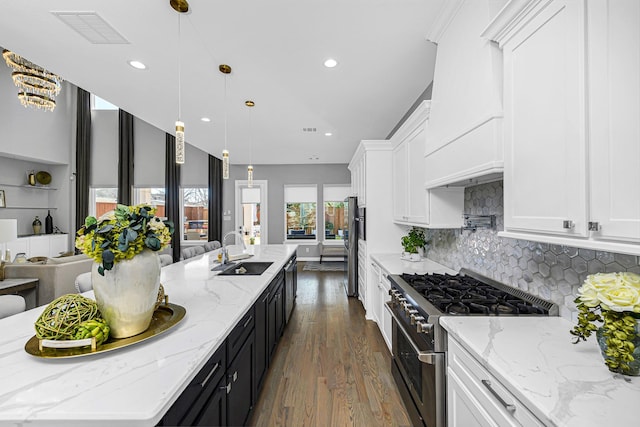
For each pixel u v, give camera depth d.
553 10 1.02
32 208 6.61
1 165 6.02
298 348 2.93
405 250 3.25
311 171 8.05
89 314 1.09
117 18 2.03
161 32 2.19
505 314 1.45
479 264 2.20
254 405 1.92
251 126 4.60
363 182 4.03
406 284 2.07
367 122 4.38
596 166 0.86
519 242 1.73
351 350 2.88
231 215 7.97
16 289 3.24
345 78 2.95
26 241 5.93
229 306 1.58
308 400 2.12
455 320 1.38
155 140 7.39
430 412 1.47
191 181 7.63
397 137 3.27
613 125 0.81
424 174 2.43
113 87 3.18
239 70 2.78
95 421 0.73
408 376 1.88
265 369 2.28
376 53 2.48
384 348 2.92
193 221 7.74
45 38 2.27
